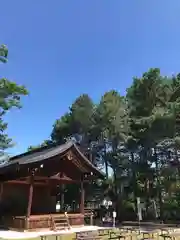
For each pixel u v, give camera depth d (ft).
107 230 59.77
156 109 92.53
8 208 74.43
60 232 61.36
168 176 92.27
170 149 99.81
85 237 39.93
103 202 111.96
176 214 93.66
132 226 78.13
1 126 70.85
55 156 70.28
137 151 104.83
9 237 53.11
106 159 112.16
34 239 50.42
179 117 86.07
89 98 115.34
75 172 77.51
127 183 106.11
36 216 63.98
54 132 125.49
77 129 116.78
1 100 59.16
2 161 78.33
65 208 112.06
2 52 57.93
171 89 95.55
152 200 103.50
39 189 82.69
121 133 104.94
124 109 110.32
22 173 67.87
